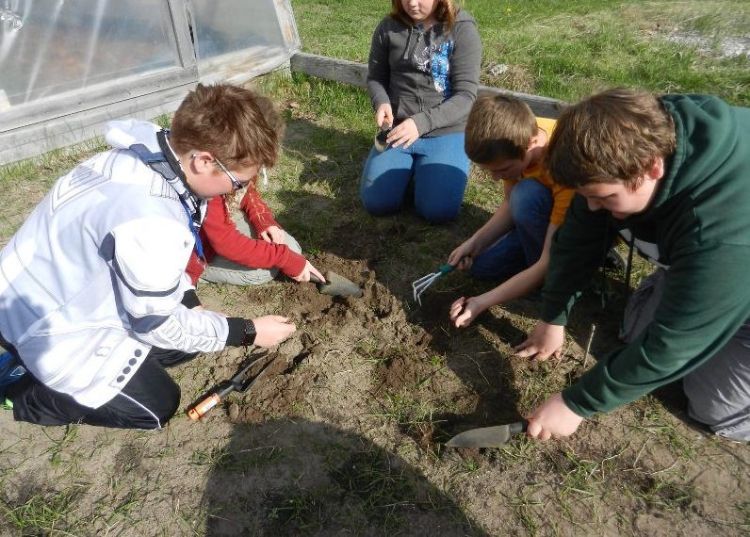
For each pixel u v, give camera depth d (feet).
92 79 12.59
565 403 5.97
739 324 5.05
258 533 6.15
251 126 5.18
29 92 11.79
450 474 6.63
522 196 8.13
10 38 11.09
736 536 5.99
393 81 10.80
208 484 6.57
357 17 21.99
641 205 5.05
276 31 15.44
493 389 7.51
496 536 6.09
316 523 6.22
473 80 10.23
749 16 18.43
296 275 8.70
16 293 5.62
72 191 5.39
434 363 7.88
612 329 8.28
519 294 7.84
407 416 7.27
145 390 6.57
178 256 5.30
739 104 13.09
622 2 21.36
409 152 10.57
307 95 15.17
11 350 5.90
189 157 5.28
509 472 6.64
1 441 7.02
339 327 8.48
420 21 10.09
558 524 6.17
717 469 6.57
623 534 6.08
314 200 11.27
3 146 11.66
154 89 13.58
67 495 6.48
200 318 6.27
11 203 11.05
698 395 6.76
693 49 15.71
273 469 6.72
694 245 4.82
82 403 6.03
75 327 5.66
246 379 7.69
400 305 8.80
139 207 5.11
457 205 10.19
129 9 12.53
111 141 5.50
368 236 10.31
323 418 7.25
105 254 5.21
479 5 21.79
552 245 6.88
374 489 6.51
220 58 14.85
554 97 13.73
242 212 9.33
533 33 17.71
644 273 9.07
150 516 6.30
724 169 4.72
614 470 6.62
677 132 4.75
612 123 4.53
